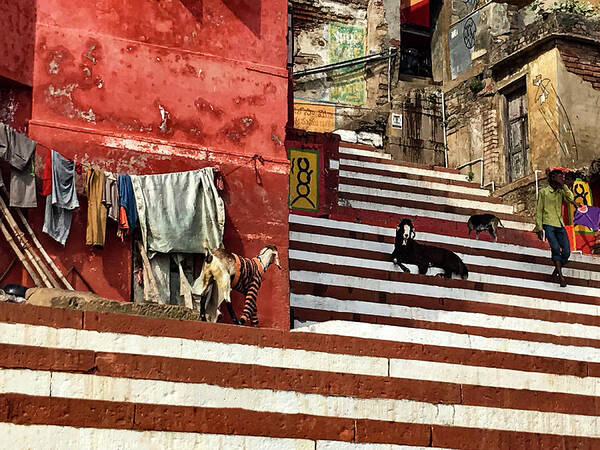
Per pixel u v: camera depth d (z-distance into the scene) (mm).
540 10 20578
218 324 8680
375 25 21141
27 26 10031
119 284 9859
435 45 22750
